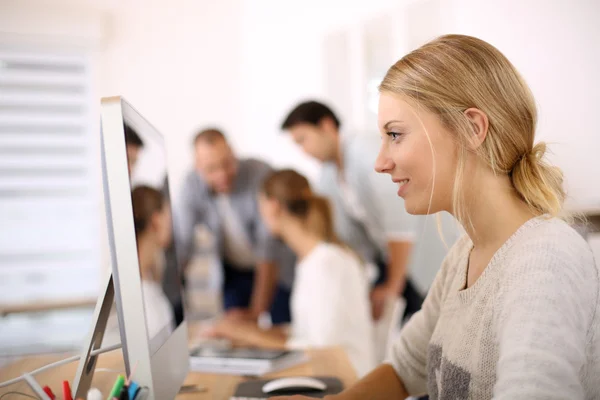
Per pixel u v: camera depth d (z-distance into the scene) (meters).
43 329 3.16
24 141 3.21
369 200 2.74
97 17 3.27
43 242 3.24
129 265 0.76
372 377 1.15
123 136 0.76
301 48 3.26
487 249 0.88
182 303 1.16
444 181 0.87
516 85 0.86
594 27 2.31
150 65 3.40
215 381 1.34
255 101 3.50
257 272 2.97
